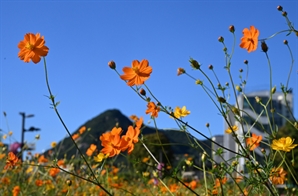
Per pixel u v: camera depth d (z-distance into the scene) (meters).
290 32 0.87
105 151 0.80
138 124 0.82
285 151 0.87
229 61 0.87
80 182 1.54
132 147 0.79
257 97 0.95
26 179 1.72
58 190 1.53
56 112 0.76
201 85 0.87
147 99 0.82
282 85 0.94
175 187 1.22
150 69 0.80
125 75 0.80
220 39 0.87
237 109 0.87
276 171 0.88
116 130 0.82
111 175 1.87
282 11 0.87
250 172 0.85
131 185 2.04
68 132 0.77
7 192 1.50
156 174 0.94
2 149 1.60
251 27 0.88
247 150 0.81
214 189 0.94
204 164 0.91
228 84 0.98
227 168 0.92
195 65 0.79
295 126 0.93
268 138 0.89
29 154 1.76
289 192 1.01
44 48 0.82
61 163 1.59
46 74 0.78
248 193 0.87
